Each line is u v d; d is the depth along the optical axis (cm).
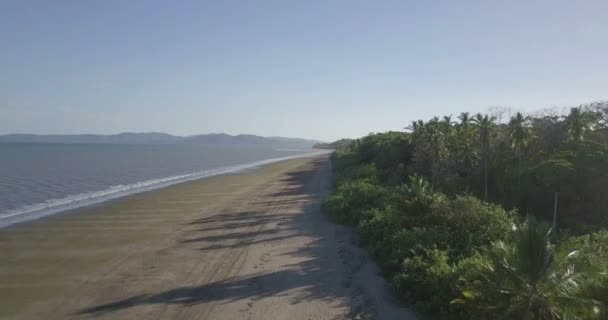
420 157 5328
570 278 1125
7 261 2073
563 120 5153
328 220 3028
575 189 4047
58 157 11456
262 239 2503
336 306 1502
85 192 4753
